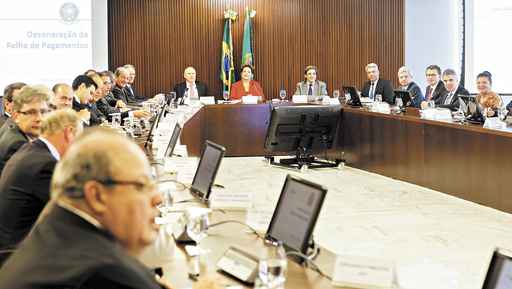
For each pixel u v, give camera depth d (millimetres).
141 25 11703
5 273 1578
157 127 6668
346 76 12195
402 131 7934
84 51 10711
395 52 12203
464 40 11508
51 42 10617
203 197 3957
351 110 8930
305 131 8797
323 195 2689
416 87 9570
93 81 7172
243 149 9938
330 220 6254
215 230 3189
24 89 4359
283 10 12000
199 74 11891
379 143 8391
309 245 2729
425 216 6363
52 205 1636
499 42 11227
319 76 12148
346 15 12109
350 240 5559
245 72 10656
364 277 2385
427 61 12180
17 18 10508
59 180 1564
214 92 11953
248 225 3254
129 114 7828
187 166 4586
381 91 10195
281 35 12023
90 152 1550
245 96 10203
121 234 1586
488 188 6629
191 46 11844
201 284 2303
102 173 1536
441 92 9055
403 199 7098
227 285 2416
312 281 2441
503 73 11250
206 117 9797
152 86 11797
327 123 8820
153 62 11773
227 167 9141
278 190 7617
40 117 4320
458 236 5648
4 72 10508
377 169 8469
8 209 3289
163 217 3438
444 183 7258
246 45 11797
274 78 12055
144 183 1576
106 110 8633
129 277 1559
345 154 9117
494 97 7215
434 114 7562
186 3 11781
